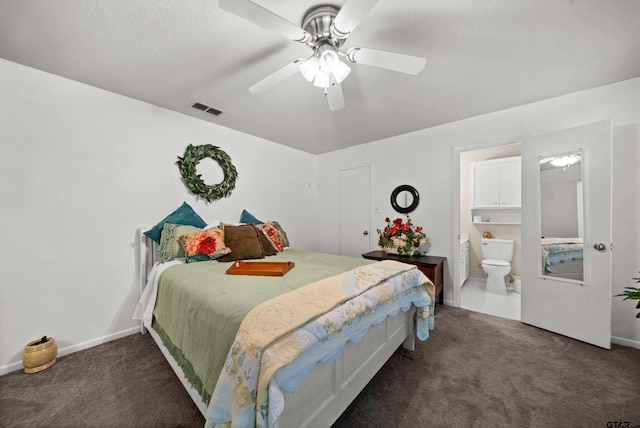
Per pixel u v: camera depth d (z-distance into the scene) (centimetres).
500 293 347
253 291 129
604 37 152
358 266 195
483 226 401
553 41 156
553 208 228
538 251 234
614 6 128
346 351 125
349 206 398
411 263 285
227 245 230
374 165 367
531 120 245
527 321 242
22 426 126
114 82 203
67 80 197
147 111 240
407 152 333
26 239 180
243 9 104
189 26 142
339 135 339
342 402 122
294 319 99
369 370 143
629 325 202
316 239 438
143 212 237
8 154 174
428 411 134
